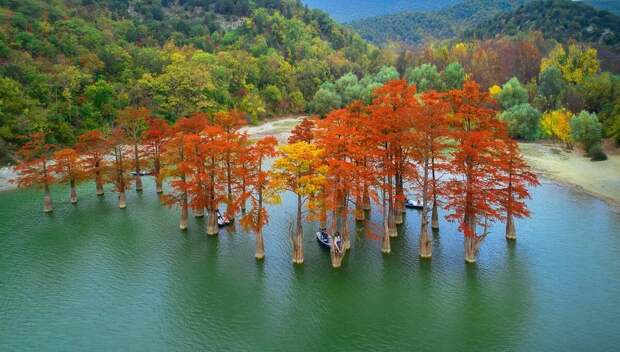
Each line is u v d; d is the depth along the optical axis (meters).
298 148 49.91
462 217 57.38
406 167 59.25
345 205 57.16
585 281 48.53
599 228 63.12
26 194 82.62
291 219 68.31
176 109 141.75
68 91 111.12
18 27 124.81
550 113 128.00
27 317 42.81
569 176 91.56
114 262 54.81
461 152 50.66
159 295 47.06
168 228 65.75
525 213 54.88
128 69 141.25
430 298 46.38
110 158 101.06
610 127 110.75
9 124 96.31
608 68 190.00
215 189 64.00
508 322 41.72
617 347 37.47
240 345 38.84
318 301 46.06
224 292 47.75
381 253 56.31
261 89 190.50
